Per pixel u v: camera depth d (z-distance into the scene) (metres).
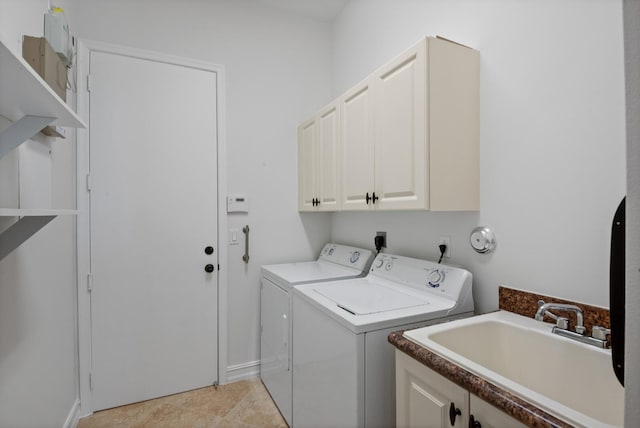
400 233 1.95
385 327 1.23
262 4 2.46
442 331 1.13
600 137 1.06
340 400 1.28
